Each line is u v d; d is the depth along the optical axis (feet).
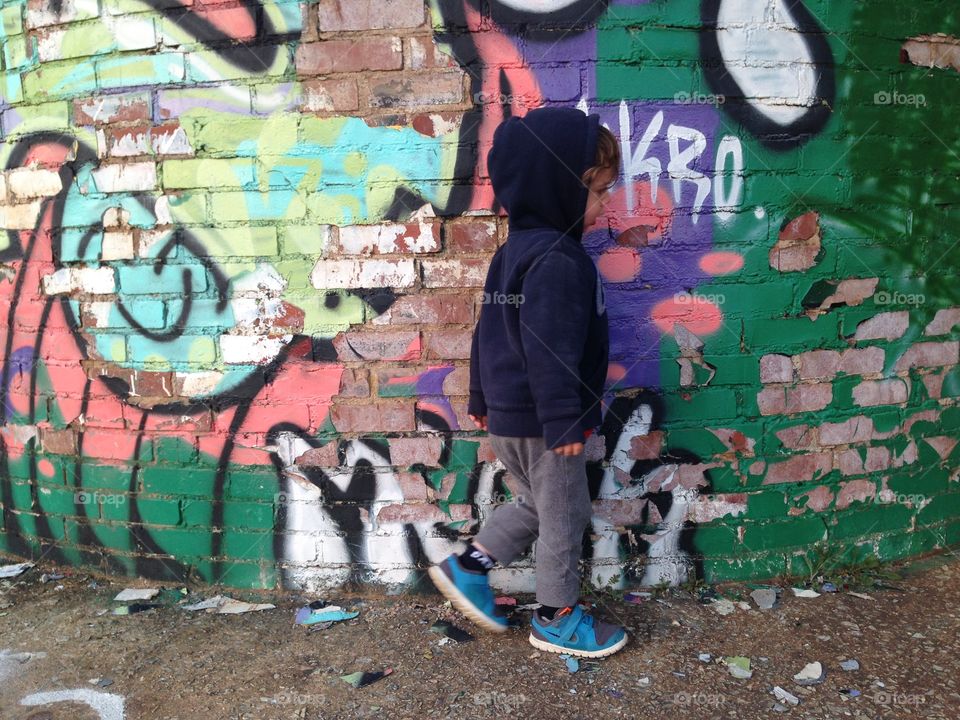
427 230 7.83
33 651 7.23
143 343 8.38
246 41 7.79
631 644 7.21
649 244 7.90
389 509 8.18
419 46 7.64
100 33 8.14
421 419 8.06
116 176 8.28
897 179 8.42
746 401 8.20
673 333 8.03
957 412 9.15
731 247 7.99
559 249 6.56
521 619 7.73
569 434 6.28
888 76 8.23
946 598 8.08
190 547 8.50
